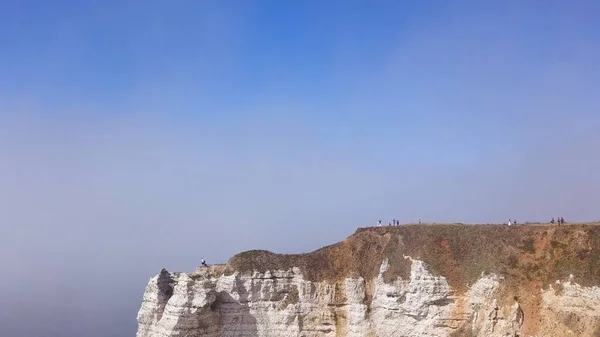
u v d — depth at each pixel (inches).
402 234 3144.7
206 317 3075.8
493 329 2524.6
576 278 2421.3
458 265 2822.3
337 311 3125.0
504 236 2832.2
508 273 2635.3
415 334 2805.1
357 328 3014.3
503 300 2559.1
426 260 2861.7
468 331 2598.4
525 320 2474.2
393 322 2896.2
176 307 3053.6
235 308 3193.9
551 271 2541.8
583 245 2549.2
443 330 2728.8
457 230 3009.4
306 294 3176.7
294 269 3255.4
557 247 2618.1
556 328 2365.9
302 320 3147.1
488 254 2778.1
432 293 2768.2
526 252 2696.9
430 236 3014.3
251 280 3223.4
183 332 3009.4
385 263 3029.0
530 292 2539.4
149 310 3319.4
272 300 3218.5
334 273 3206.2
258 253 3366.1
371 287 3075.8
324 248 3371.1
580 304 2362.2
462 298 2716.5
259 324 3184.1
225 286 3216.0
